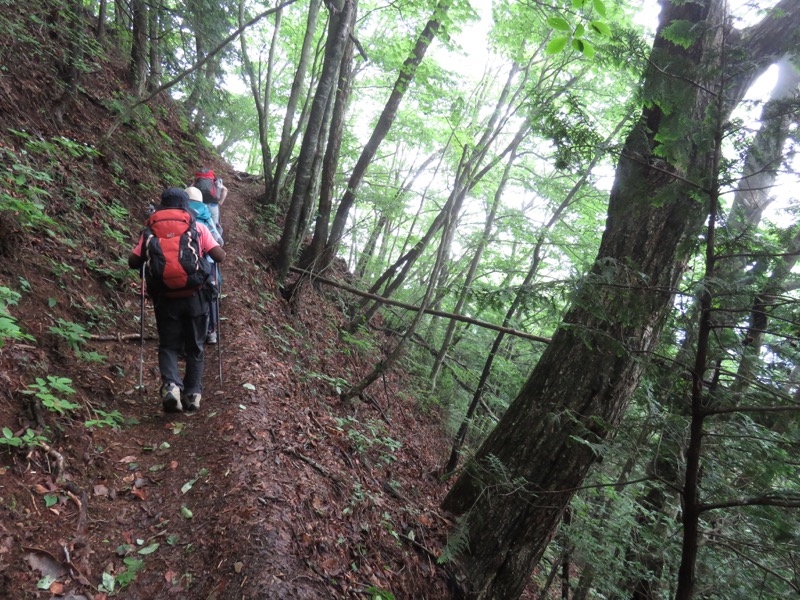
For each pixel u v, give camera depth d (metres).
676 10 3.54
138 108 8.09
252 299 6.89
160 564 2.73
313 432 4.52
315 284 9.01
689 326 3.08
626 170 3.43
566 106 3.31
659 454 3.65
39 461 2.96
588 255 8.52
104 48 9.29
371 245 14.70
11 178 4.36
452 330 8.96
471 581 4.05
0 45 5.80
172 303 3.86
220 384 4.44
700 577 4.08
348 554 3.32
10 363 3.35
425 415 8.91
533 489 4.14
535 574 7.62
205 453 3.55
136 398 4.11
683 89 2.84
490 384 8.74
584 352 4.11
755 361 3.04
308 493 3.51
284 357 6.17
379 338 10.11
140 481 3.25
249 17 11.80
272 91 16.56
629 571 5.28
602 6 2.44
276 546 2.86
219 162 14.42
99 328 4.58
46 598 2.38
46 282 4.30
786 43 2.91
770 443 3.01
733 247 2.87
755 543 3.22
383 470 5.02
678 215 3.12
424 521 4.24
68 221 5.20
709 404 3.00
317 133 7.65
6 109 5.41
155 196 7.55
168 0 9.30
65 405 3.18
